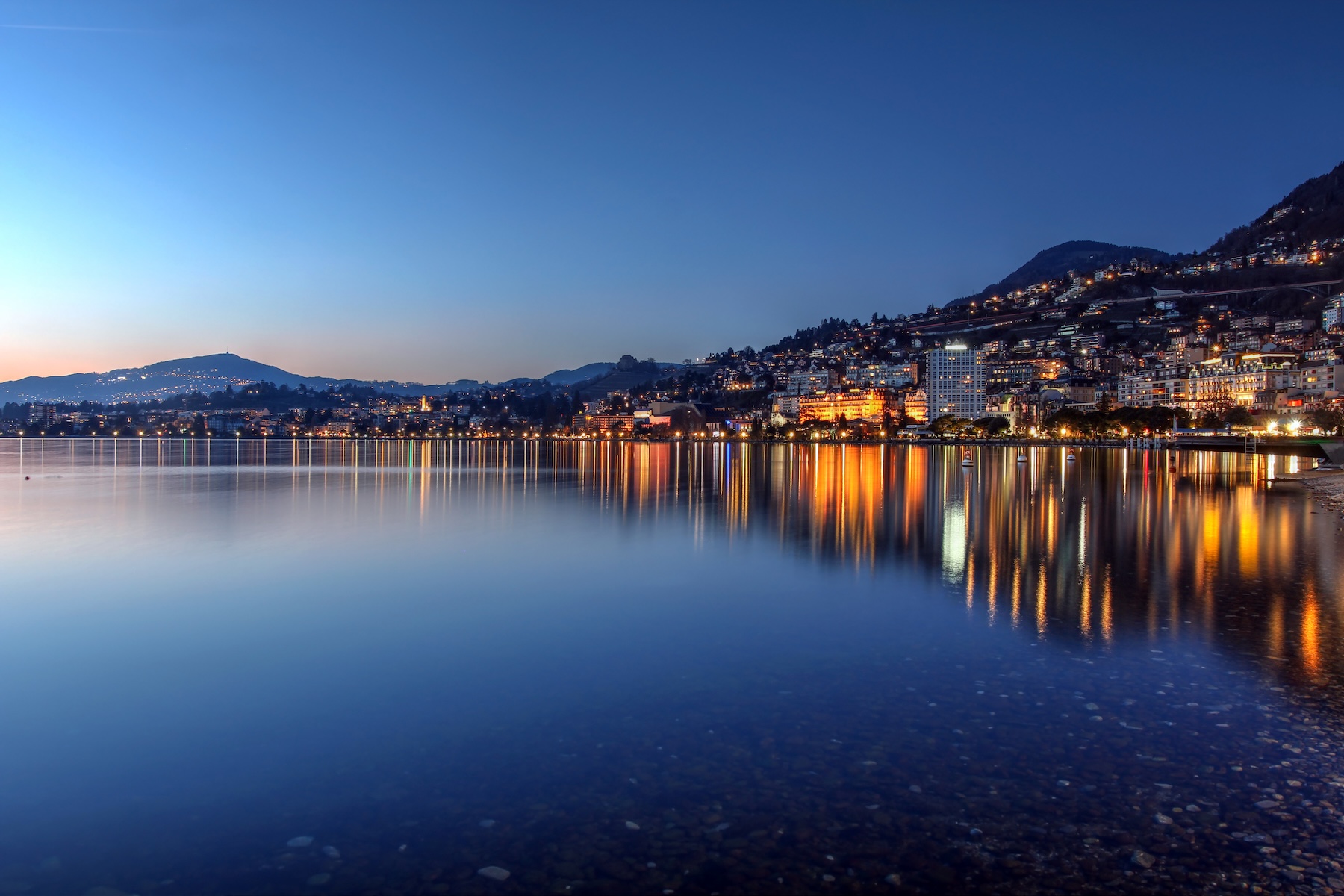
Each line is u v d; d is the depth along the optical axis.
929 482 105.75
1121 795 13.72
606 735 16.56
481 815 13.35
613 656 22.36
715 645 23.33
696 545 45.19
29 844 12.70
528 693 19.25
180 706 18.78
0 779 14.95
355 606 29.44
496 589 32.38
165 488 96.38
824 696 18.72
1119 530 50.81
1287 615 26.53
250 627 26.20
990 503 72.81
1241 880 11.30
